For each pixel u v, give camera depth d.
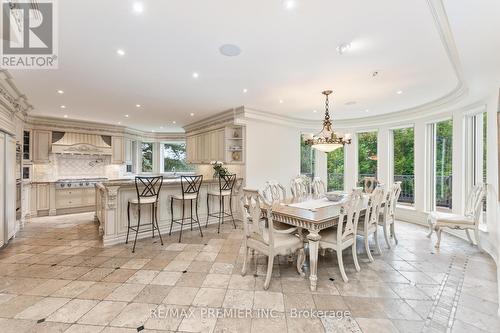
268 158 5.55
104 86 3.53
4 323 1.80
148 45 2.35
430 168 4.82
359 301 2.13
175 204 4.38
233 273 2.67
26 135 5.37
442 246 3.55
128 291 2.27
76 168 6.34
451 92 3.76
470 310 2.00
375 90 3.71
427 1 1.70
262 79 3.26
